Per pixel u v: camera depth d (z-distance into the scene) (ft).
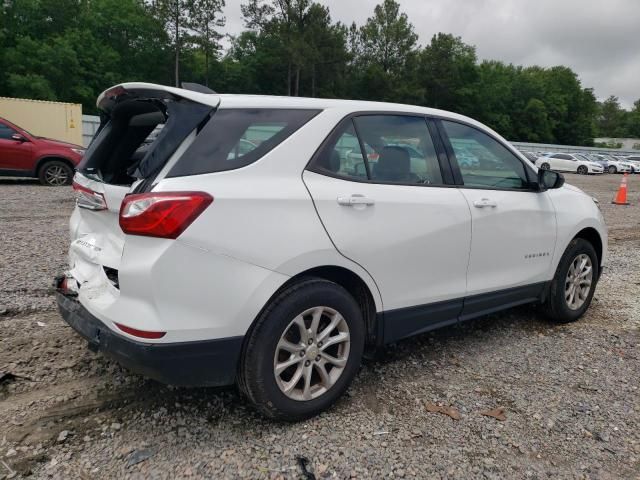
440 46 249.14
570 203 14.79
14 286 15.76
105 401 9.95
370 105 10.76
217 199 8.16
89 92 168.25
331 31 215.72
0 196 34.78
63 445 8.61
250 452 8.60
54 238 22.53
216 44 201.26
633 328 15.11
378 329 10.45
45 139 42.11
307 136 9.50
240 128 8.91
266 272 8.58
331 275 9.94
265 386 8.83
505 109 274.98
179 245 7.88
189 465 8.23
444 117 12.14
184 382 8.34
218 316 8.26
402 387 11.02
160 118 9.93
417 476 8.21
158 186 8.01
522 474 8.41
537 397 10.82
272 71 214.07
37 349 11.86
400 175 10.79
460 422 9.77
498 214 12.32
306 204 9.06
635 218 40.09
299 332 9.22
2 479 7.75
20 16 175.42
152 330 7.88
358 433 9.27
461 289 11.77
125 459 8.32
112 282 8.68
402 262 10.43
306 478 8.04
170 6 189.67
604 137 419.95
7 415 9.34
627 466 8.73
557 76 296.71
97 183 9.38
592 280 15.71
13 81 153.69
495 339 13.96
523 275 13.38
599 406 10.55
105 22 185.47
